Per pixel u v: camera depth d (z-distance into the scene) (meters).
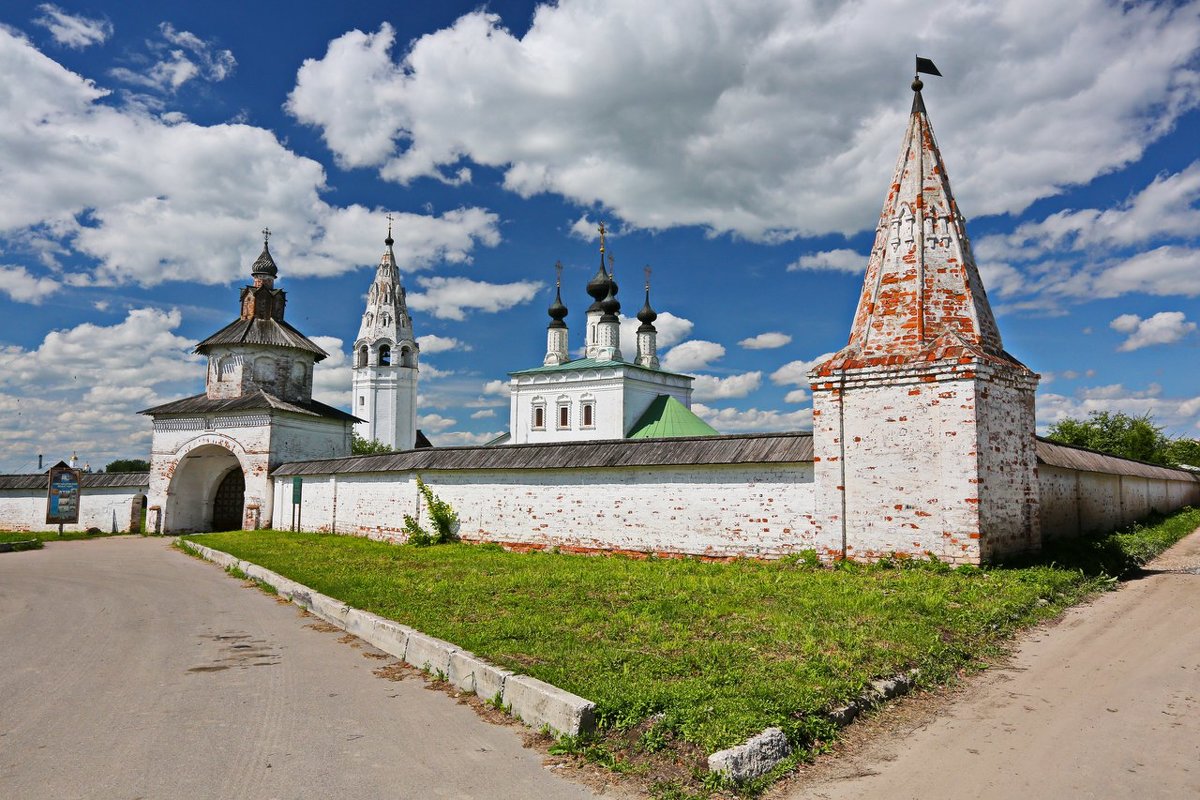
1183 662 7.20
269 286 34.97
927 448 11.90
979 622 8.31
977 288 13.02
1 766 5.06
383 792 4.63
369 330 60.44
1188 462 47.91
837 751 5.24
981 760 5.05
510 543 18.47
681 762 4.91
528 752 5.30
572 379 47.88
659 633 7.91
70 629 9.88
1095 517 18.86
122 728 5.83
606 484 16.75
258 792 4.62
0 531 33.62
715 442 15.34
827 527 12.80
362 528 23.59
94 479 33.91
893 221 13.29
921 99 13.80
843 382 12.79
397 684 7.09
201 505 32.94
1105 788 4.58
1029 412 13.00
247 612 11.11
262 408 29.67
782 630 7.80
